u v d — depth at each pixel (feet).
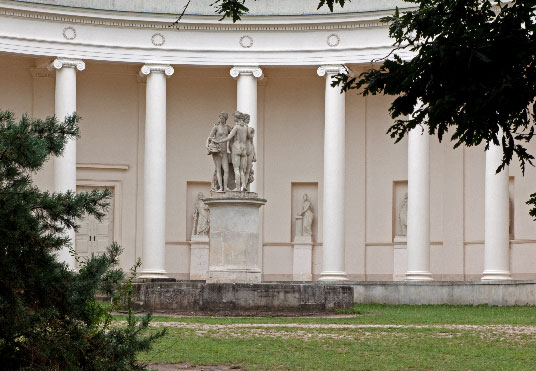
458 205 164.55
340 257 158.20
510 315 112.78
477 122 50.65
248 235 109.09
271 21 161.48
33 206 46.44
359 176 171.01
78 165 168.55
